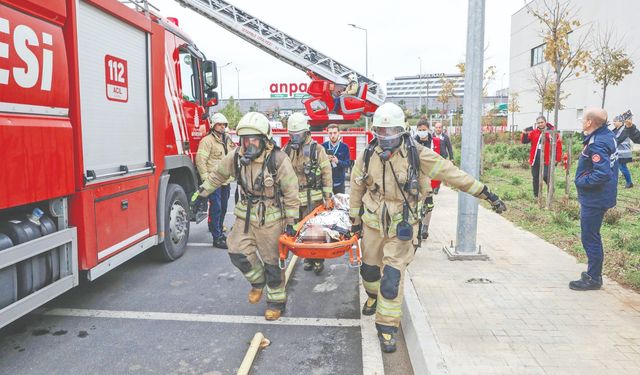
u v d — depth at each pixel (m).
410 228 3.76
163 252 6.34
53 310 4.82
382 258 4.07
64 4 3.96
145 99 5.53
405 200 3.80
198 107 7.34
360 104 15.21
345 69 17.48
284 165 4.33
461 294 4.71
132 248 5.15
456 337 3.75
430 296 4.66
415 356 3.68
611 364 3.32
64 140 3.97
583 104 28.23
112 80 4.77
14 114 3.43
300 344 4.11
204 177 6.71
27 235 3.66
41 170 3.69
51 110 3.83
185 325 4.48
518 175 15.37
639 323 4.01
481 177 14.96
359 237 4.27
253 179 4.32
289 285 5.64
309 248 4.24
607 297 4.62
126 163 5.06
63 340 4.14
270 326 4.47
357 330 4.39
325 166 5.60
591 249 4.78
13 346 4.02
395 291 3.80
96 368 3.66
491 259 5.94
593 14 26.11
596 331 3.86
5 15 3.31
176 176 7.00
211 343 4.11
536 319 4.10
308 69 16.98
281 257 4.38
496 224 8.14
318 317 4.68
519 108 36.88
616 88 24.77
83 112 4.23
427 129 7.61
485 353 3.49
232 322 4.56
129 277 5.88
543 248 6.49
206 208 7.86
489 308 4.35
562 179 13.58
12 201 3.39
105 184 4.59
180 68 6.71
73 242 4.11
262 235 4.42
